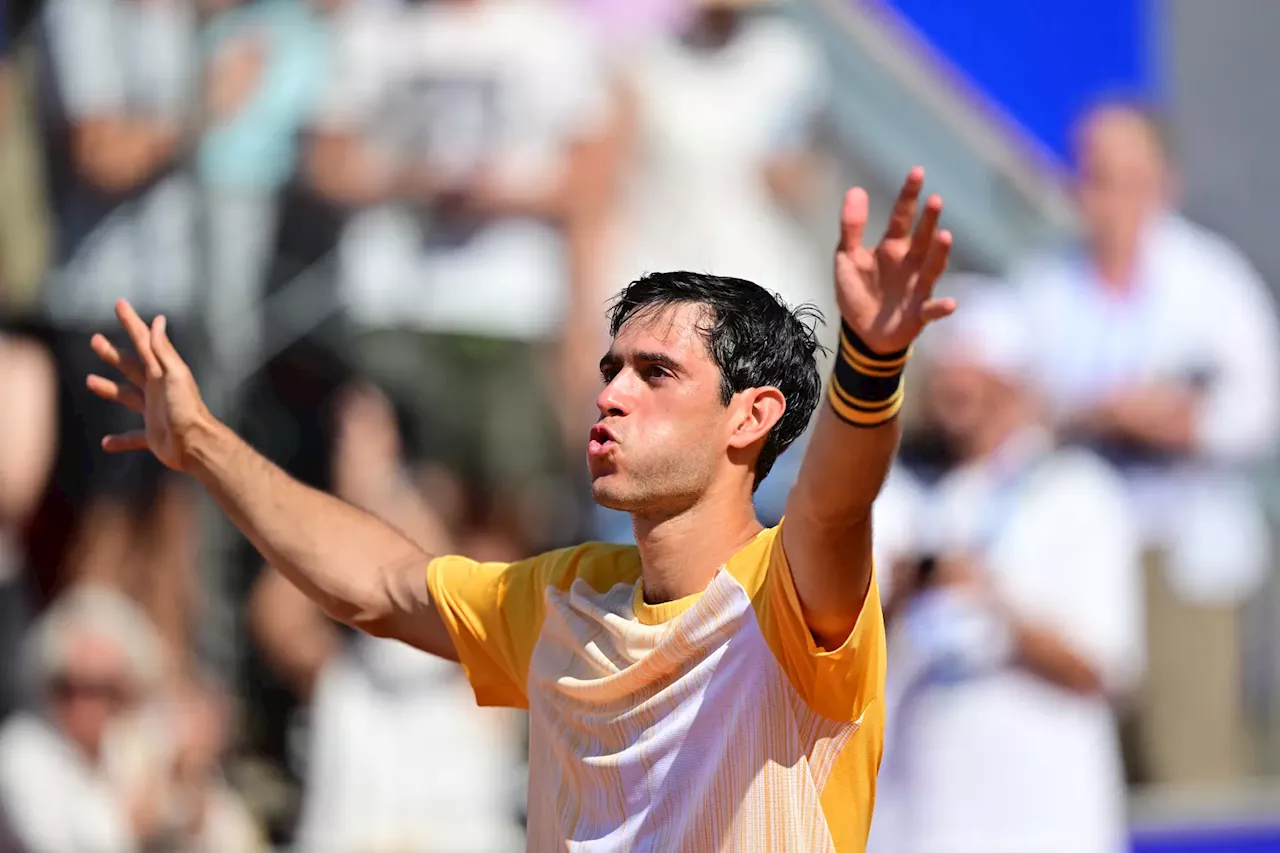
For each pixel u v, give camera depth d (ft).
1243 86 85.66
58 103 72.84
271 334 72.64
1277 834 79.05
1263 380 82.17
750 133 77.61
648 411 25.75
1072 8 83.76
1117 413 79.10
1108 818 68.39
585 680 26.73
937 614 68.08
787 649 24.27
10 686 65.98
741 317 26.05
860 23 80.94
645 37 77.61
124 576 68.90
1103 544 69.67
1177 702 78.95
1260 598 80.84
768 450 26.43
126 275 72.38
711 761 24.99
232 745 67.77
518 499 73.92
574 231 75.97
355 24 75.92
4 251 70.79
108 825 63.10
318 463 71.72
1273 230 84.79
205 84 74.33
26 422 68.74
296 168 74.28
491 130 75.41
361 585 30.55
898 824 67.67
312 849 66.44
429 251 75.00
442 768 67.62
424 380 73.77
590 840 26.25
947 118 82.02
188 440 31.27
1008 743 66.90
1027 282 80.28
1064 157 82.69
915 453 70.95
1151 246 81.51
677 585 26.04
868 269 22.27
